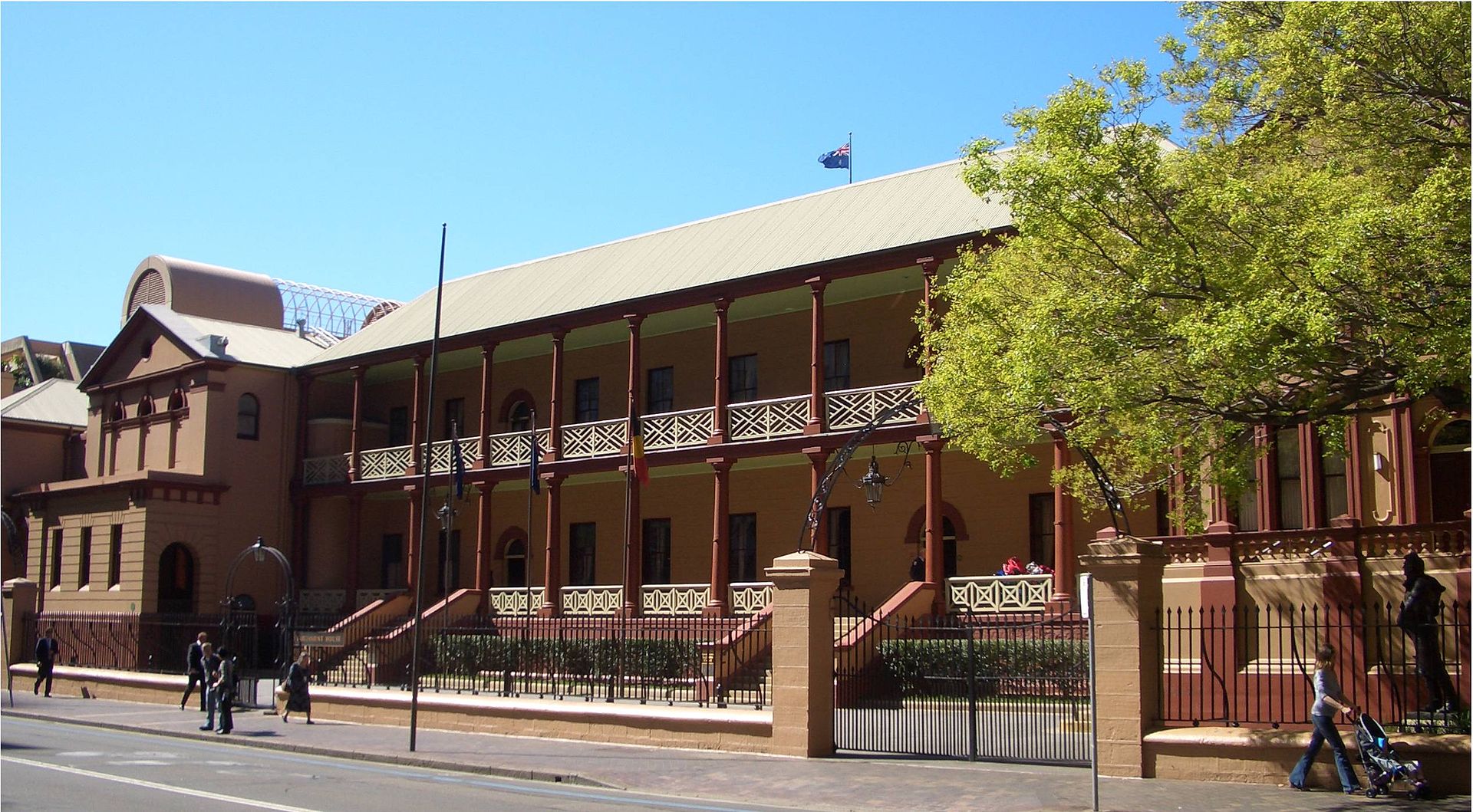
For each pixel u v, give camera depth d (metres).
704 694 22.52
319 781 17.09
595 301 35.59
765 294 33.38
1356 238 13.23
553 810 14.12
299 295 53.59
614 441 34.75
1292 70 15.00
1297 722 16.53
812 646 18.80
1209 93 16.69
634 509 33.91
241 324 47.12
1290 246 14.08
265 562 41.59
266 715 27.58
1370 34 14.27
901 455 32.59
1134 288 14.95
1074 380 15.28
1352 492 21.45
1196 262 14.75
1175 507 21.33
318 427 43.03
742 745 19.38
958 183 31.72
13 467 47.50
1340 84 14.49
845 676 21.28
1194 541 21.45
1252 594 20.48
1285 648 19.94
